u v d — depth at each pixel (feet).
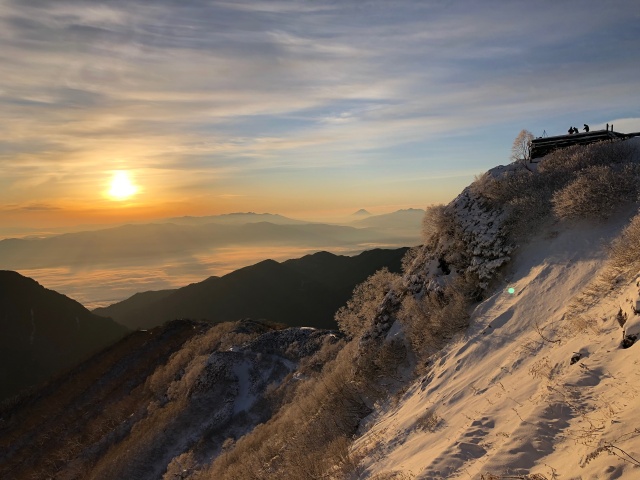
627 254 40.55
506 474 22.30
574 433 22.89
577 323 36.24
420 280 70.69
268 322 228.63
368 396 59.41
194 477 104.32
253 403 134.10
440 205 77.25
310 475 44.55
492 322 48.91
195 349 200.03
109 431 174.81
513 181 70.69
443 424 36.09
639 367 24.66
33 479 166.71
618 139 71.72
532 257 55.83
